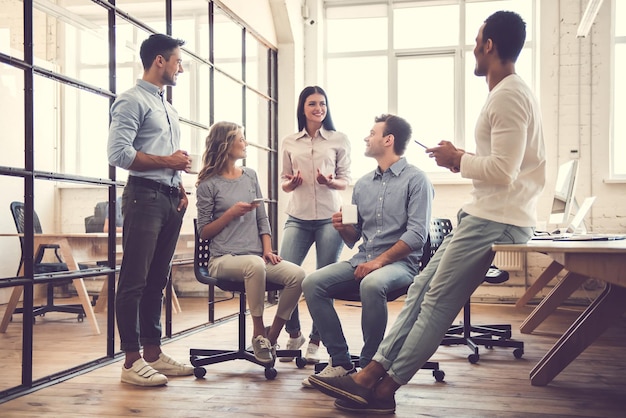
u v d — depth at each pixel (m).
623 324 4.46
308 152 3.35
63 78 3.00
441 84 6.29
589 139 5.66
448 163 2.19
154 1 3.86
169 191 2.83
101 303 4.62
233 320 4.82
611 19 5.66
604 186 5.62
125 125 2.69
